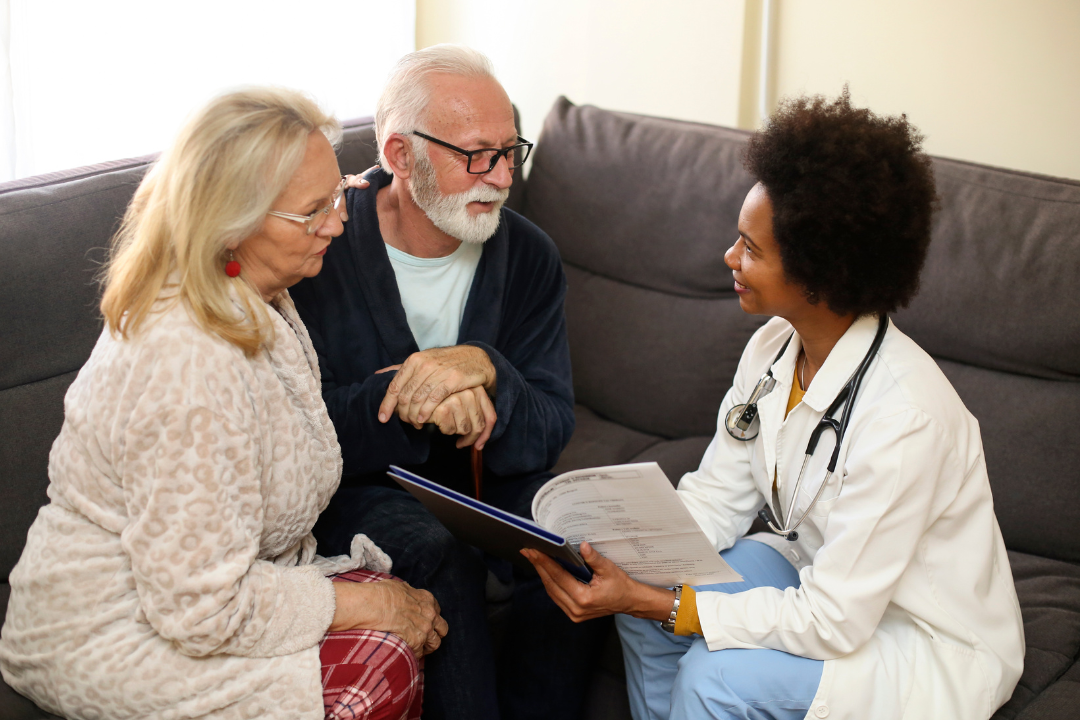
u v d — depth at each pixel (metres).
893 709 1.18
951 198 1.83
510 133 1.45
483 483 1.66
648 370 2.11
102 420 1.03
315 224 1.12
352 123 1.94
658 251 2.10
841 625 1.16
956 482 1.18
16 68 1.80
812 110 1.18
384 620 1.20
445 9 2.89
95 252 1.45
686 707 1.24
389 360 1.56
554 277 1.71
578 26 2.63
